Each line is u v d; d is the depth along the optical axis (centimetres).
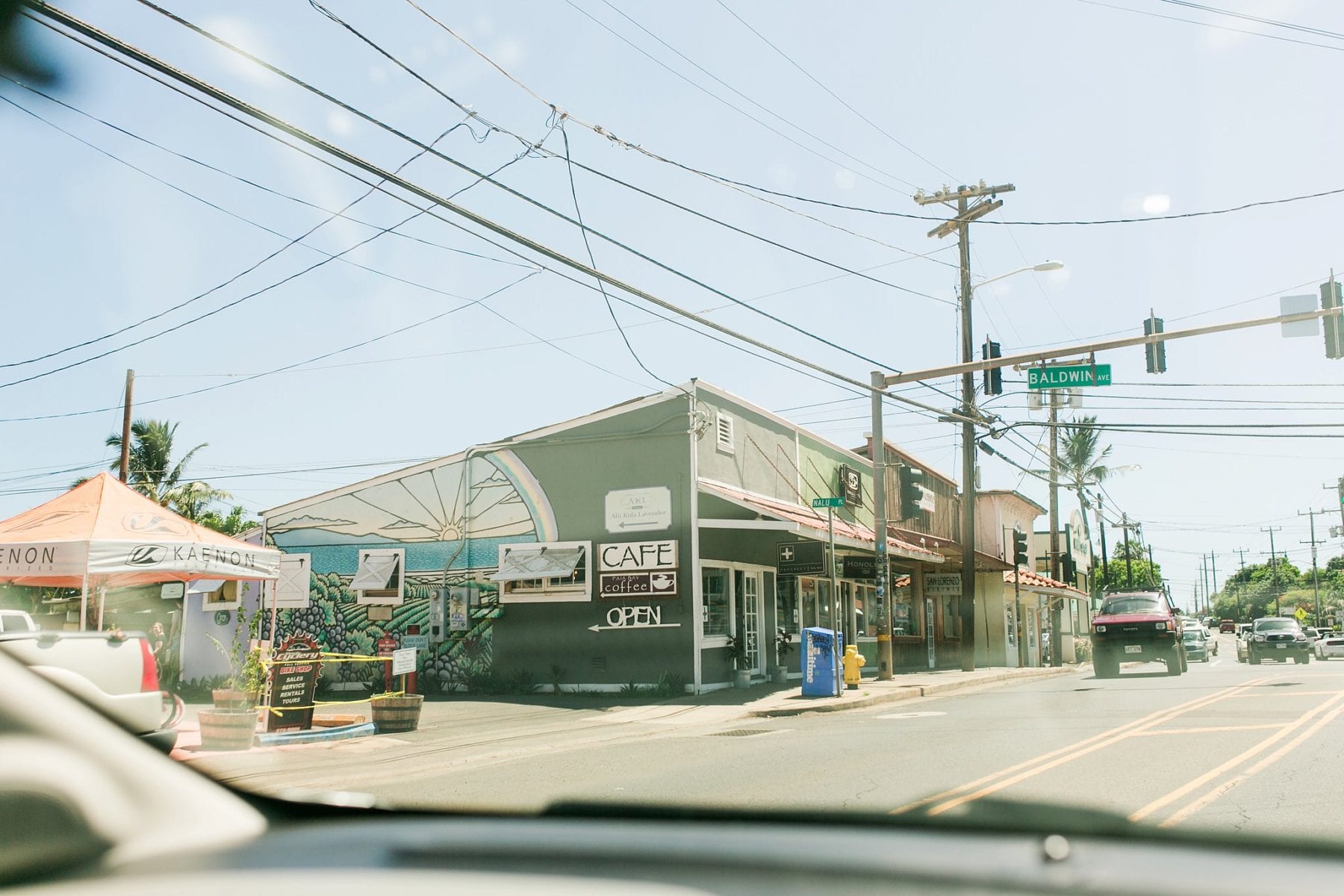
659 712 1698
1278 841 347
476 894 229
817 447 2661
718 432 2119
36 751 216
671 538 1992
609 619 2014
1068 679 2584
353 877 235
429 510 2206
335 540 2281
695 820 432
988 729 1268
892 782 851
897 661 3075
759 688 2080
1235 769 883
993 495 4000
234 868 228
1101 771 885
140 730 271
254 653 1329
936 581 3312
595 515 2058
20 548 1341
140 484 3734
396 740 1367
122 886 212
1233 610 13700
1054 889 249
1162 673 2600
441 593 2139
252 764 1145
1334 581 11444
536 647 2062
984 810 572
